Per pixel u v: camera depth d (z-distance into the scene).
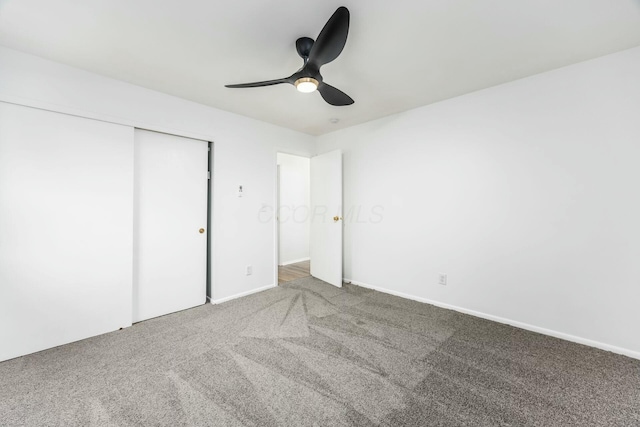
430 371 1.73
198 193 2.91
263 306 2.88
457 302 2.74
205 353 1.95
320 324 2.43
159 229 2.64
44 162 1.98
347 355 1.92
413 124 3.05
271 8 1.47
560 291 2.17
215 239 2.97
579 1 1.43
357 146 3.62
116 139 2.30
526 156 2.31
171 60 2.01
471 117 2.61
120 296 2.34
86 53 1.91
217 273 3.00
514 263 2.39
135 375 1.69
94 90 2.18
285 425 1.31
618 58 1.93
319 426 1.30
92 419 1.34
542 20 1.58
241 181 3.21
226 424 1.31
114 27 1.64
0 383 1.61
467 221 2.66
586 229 2.06
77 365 1.80
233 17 1.55
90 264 2.19
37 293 1.96
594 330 2.03
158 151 2.62
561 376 1.68
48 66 1.99
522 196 2.34
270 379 1.65
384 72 2.21
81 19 1.56
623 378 1.65
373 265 3.47
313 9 1.48
